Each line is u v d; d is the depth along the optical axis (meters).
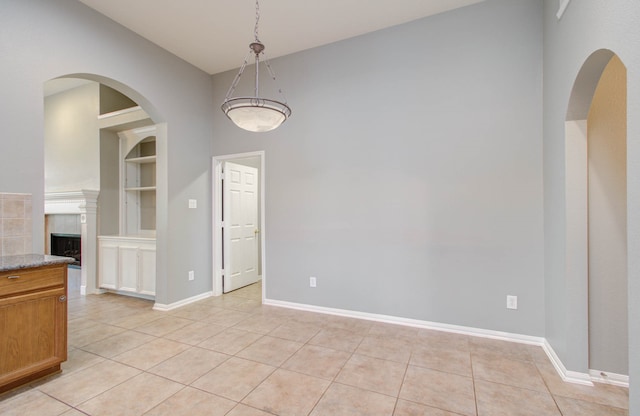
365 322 3.23
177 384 2.10
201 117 4.11
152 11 2.93
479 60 2.87
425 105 3.07
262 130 2.59
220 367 2.32
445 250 2.99
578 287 2.11
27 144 2.40
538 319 2.68
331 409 1.84
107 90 4.54
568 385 2.07
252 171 5.02
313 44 3.53
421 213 3.08
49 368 2.18
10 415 1.77
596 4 1.58
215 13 2.97
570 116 2.09
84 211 4.29
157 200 3.69
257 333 2.95
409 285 3.13
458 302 2.94
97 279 4.39
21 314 2.03
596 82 1.86
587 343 2.10
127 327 3.10
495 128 2.81
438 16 3.02
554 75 2.33
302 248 3.65
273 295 3.82
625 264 2.09
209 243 4.25
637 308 1.15
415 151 3.11
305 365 2.35
